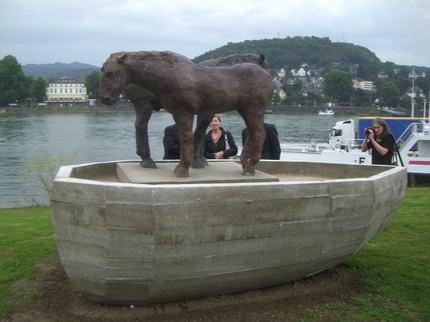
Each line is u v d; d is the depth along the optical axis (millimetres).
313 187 3467
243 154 4340
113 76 3643
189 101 3754
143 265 3125
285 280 3879
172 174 4020
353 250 3936
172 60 3799
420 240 5629
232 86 3986
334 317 3578
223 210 3195
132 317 3414
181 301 3633
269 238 3402
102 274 3143
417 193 9484
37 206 10758
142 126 4324
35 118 58938
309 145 18328
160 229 3039
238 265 3416
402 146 15078
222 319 3461
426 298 3943
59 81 95750
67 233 3137
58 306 3676
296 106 74312
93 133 37812
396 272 4520
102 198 2990
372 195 3695
